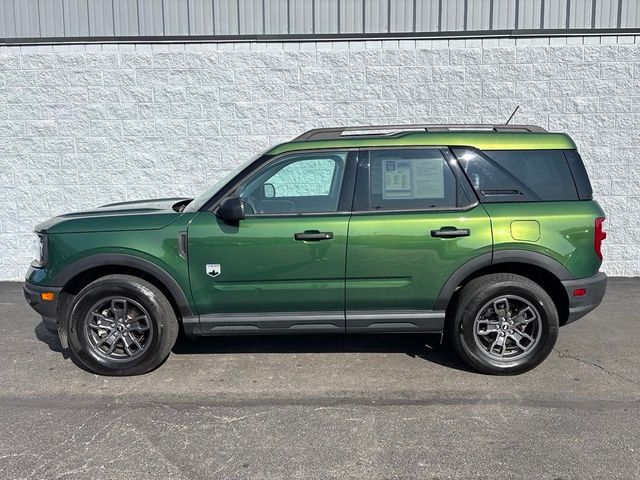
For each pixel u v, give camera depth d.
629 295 6.85
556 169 4.45
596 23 7.54
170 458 3.32
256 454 3.36
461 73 7.61
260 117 7.76
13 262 8.01
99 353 4.50
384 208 4.39
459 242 4.30
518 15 7.58
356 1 7.62
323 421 3.76
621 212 7.69
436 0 7.58
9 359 4.93
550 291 4.59
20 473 3.16
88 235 4.40
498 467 3.19
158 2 7.68
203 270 4.36
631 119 7.55
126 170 7.86
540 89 7.59
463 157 4.43
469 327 4.38
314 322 4.46
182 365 4.75
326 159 4.50
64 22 7.72
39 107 7.77
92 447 3.45
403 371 4.59
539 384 4.31
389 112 7.70
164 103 7.75
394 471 3.16
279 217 4.37
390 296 4.38
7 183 7.88
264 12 7.68
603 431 3.59
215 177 7.86
